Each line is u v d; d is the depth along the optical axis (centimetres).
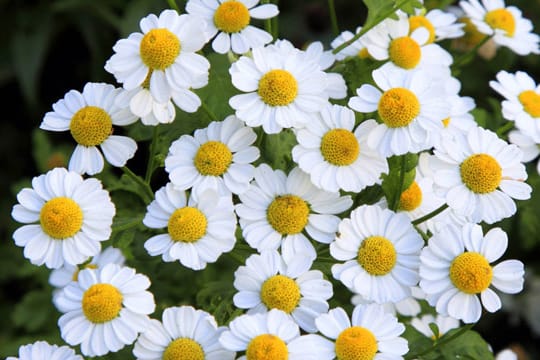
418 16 49
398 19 47
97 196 44
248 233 44
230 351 42
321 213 44
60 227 43
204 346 43
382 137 44
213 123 44
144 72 44
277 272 43
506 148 44
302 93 44
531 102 48
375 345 42
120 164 44
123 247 45
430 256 43
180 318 43
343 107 44
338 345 42
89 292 43
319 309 43
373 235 44
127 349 46
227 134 44
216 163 44
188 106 44
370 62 48
